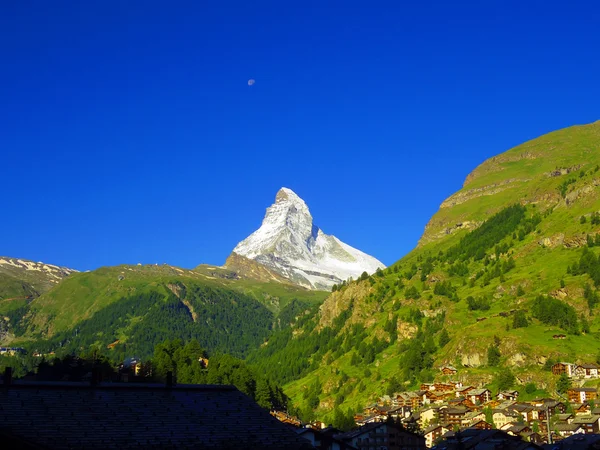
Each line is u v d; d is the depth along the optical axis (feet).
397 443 592.19
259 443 192.03
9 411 176.76
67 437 172.24
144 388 204.85
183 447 181.47
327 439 440.86
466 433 593.42
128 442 176.86
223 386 218.59
